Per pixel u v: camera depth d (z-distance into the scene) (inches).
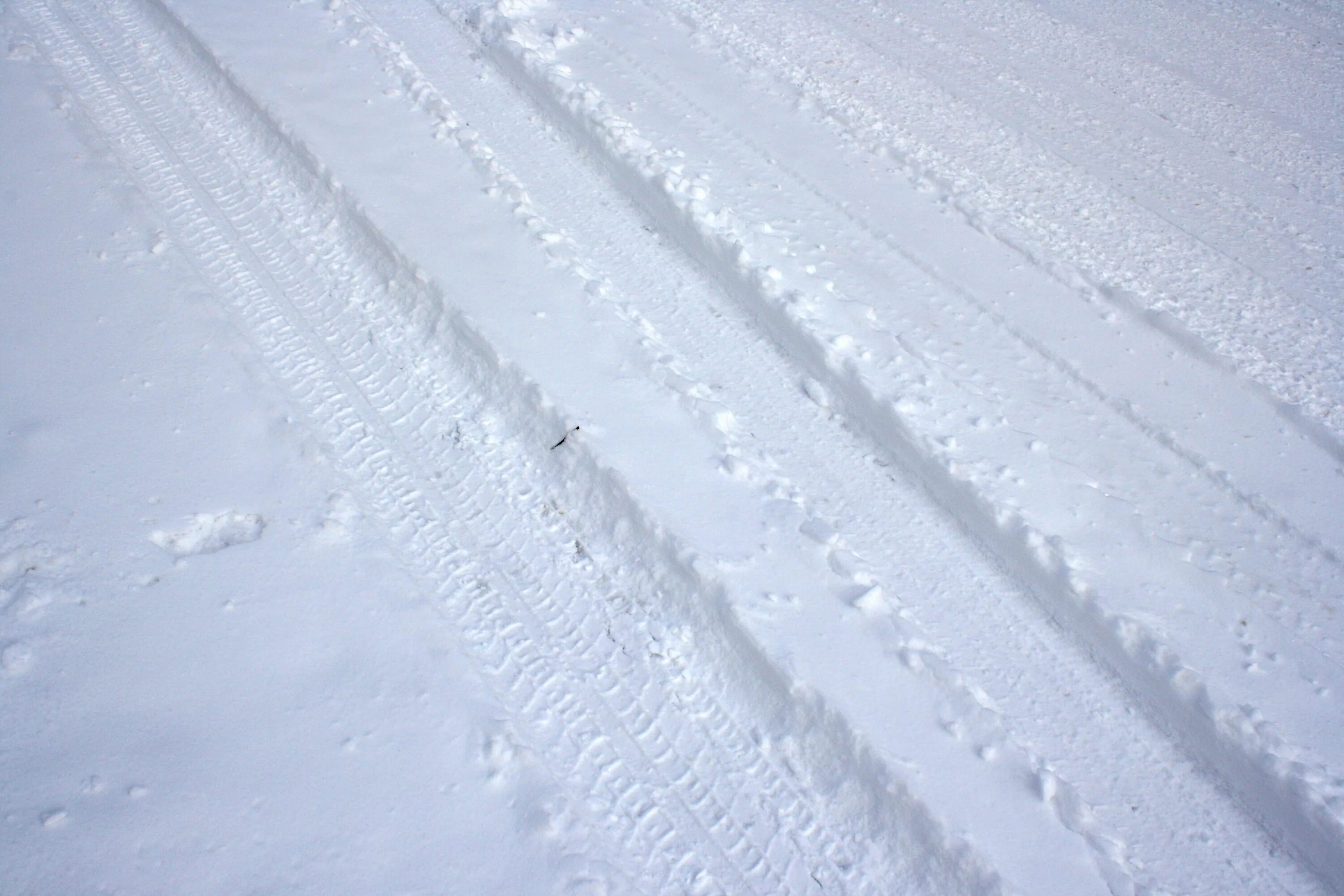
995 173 226.4
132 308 157.9
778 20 276.4
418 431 151.7
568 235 191.6
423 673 120.9
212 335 157.8
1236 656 137.3
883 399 162.9
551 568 137.4
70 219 170.9
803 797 117.9
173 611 120.0
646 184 199.5
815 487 154.9
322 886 99.5
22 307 153.3
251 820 102.9
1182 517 156.5
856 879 111.5
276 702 113.7
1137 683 136.1
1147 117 259.0
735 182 208.8
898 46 275.0
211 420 144.5
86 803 100.4
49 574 120.0
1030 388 174.4
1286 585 148.5
